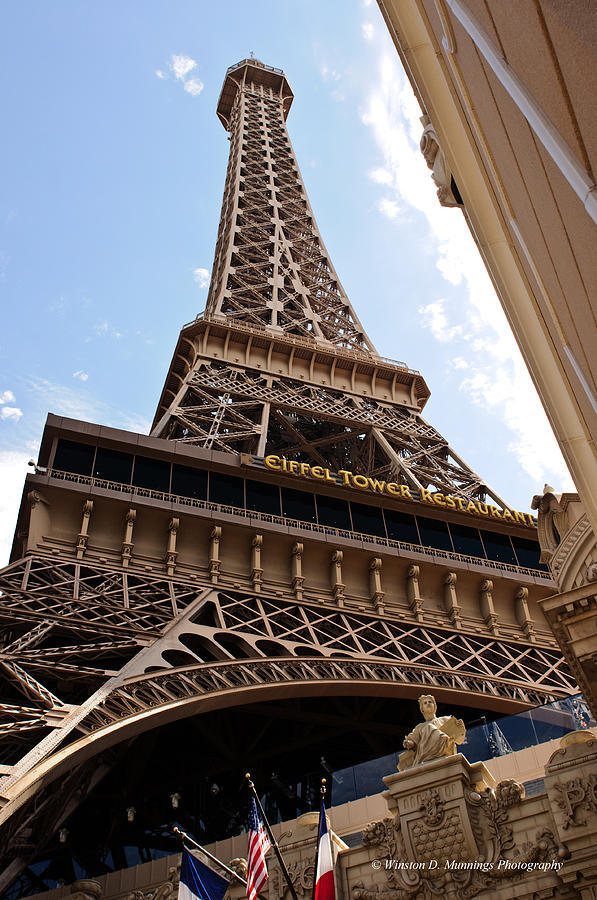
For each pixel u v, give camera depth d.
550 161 9.11
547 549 29.88
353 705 57.34
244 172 135.00
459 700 45.12
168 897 30.83
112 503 48.38
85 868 46.19
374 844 28.98
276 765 58.03
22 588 40.53
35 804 31.17
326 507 57.59
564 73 7.00
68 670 35.41
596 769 26.92
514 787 28.00
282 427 85.25
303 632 48.03
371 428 79.44
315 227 122.44
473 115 14.98
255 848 25.92
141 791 51.62
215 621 45.59
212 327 83.12
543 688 47.28
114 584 44.69
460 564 55.16
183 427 68.62
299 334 96.25
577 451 18.53
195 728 56.12
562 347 14.90
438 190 21.45
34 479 47.25
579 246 9.52
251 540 51.00
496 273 19.80
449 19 13.77
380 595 51.72
